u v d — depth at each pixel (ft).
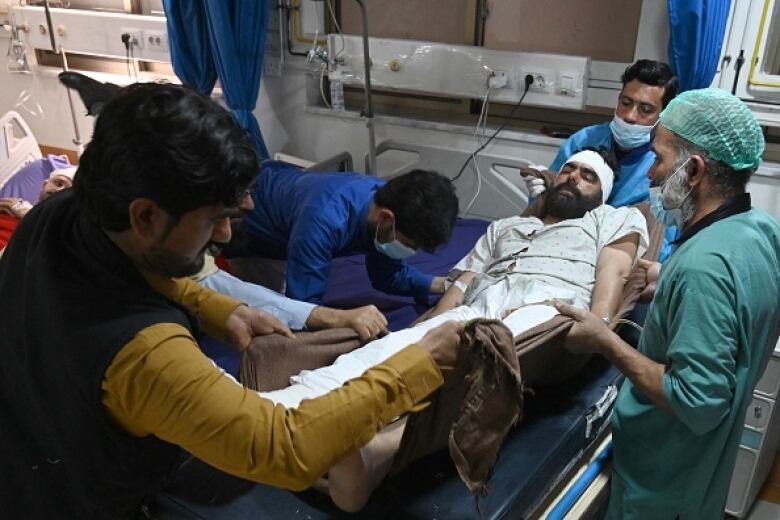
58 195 2.99
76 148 12.64
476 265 7.18
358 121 11.13
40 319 2.71
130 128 2.36
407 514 3.99
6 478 3.08
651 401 4.41
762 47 8.12
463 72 9.85
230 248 7.14
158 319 2.65
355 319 4.99
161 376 2.52
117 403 2.65
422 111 11.16
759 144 4.01
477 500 3.75
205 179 2.39
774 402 6.61
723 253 3.89
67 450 2.83
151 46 11.27
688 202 4.21
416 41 10.15
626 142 7.64
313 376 4.27
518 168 10.04
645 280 6.30
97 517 3.05
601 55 9.41
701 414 3.90
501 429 3.56
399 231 6.01
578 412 5.11
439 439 4.20
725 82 8.46
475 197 10.46
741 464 6.96
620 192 7.80
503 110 10.49
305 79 11.37
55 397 2.75
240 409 2.62
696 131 3.99
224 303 4.33
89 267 2.68
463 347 3.52
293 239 6.33
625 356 4.39
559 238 6.70
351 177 6.72
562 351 4.91
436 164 10.61
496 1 9.87
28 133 10.52
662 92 7.34
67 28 11.77
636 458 4.63
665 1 8.47
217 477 4.17
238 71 10.25
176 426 2.58
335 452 2.80
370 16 10.83
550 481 4.70
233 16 9.98
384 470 4.00
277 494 4.10
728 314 3.83
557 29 9.61
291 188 6.91
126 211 2.46
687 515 4.51
